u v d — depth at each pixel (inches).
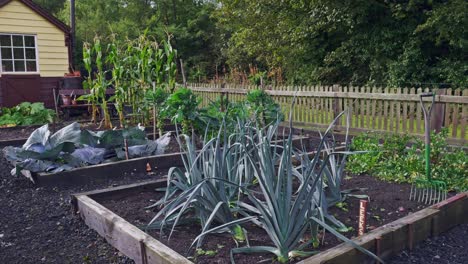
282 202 112.3
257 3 613.9
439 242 133.3
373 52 553.0
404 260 120.3
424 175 185.3
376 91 355.6
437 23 471.5
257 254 116.4
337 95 381.7
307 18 584.1
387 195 169.5
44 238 141.7
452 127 305.3
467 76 482.0
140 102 352.2
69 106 442.3
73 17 608.7
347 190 170.4
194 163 137.3
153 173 219.1
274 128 175.2
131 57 357.1
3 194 187.0
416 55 505.7
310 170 114.6
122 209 153.9
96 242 137.9
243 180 173.5
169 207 124.6
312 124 410.6
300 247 114.8
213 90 512.7
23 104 415.8
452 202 143.8
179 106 243.3
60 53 509.0
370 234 117.6
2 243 138.1
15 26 473.1
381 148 219.6
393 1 515.8
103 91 358.3
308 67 647.1
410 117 331.9
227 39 1007.0
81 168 201.5
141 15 1130.0
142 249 116.8
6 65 474.9
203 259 113.7
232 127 246.5
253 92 268.5
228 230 129.3
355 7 528.1
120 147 233.3
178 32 1013.2
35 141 218.4
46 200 178.4
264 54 733.3
